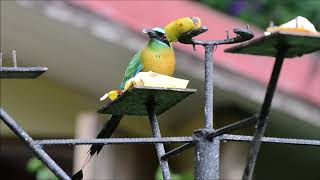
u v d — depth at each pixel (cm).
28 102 1283
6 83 1284
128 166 1230
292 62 1113
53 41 1078
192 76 975
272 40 325
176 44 960
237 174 1134
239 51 339
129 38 979
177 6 1260
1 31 1098
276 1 1628
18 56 1188
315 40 322
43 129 1276
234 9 1645
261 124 344
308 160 1355
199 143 392
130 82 406
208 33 1199
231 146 1141
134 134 1267
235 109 1084
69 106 1273
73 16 984
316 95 1014
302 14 1608
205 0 1659
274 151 1332
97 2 996
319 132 1091
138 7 1132
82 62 1122
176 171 1298
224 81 991
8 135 1298
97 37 986
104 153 1188
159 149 420
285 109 1005
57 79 1265
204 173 388
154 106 417
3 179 1666
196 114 1188
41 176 1169
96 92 1248
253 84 984
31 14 999
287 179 1438
